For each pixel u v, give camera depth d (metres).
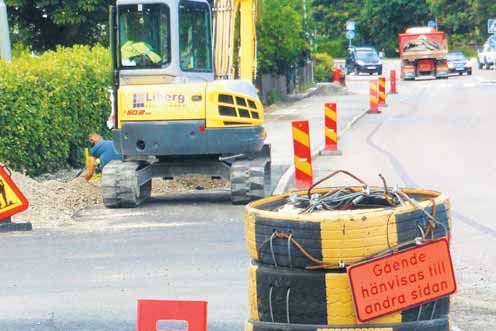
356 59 181.62
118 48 39.28
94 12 73.94
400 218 13.58
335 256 13.54
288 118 85.69
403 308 13.51
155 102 37.88
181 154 38.50
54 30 76.81
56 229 33.44
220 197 41.06
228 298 22.80
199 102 37.81
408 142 61.03
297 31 105.19
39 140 47.19
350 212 13.84
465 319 20.28
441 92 119.31
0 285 24.89
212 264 26.80
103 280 25.16
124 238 31.36
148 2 38.97
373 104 90.12
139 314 14.64
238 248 29.08
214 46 42.97
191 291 23.61
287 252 13.85
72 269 26.64
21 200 33.06
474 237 29.48
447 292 13.60
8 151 45.16
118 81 39.38
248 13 45.59
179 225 33.75
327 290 13.69
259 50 101.12
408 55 155.88
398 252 13.52
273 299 14.07
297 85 126.94
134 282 24.84
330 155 54.41
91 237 31.72
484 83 136.62
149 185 41.22
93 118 53.97
